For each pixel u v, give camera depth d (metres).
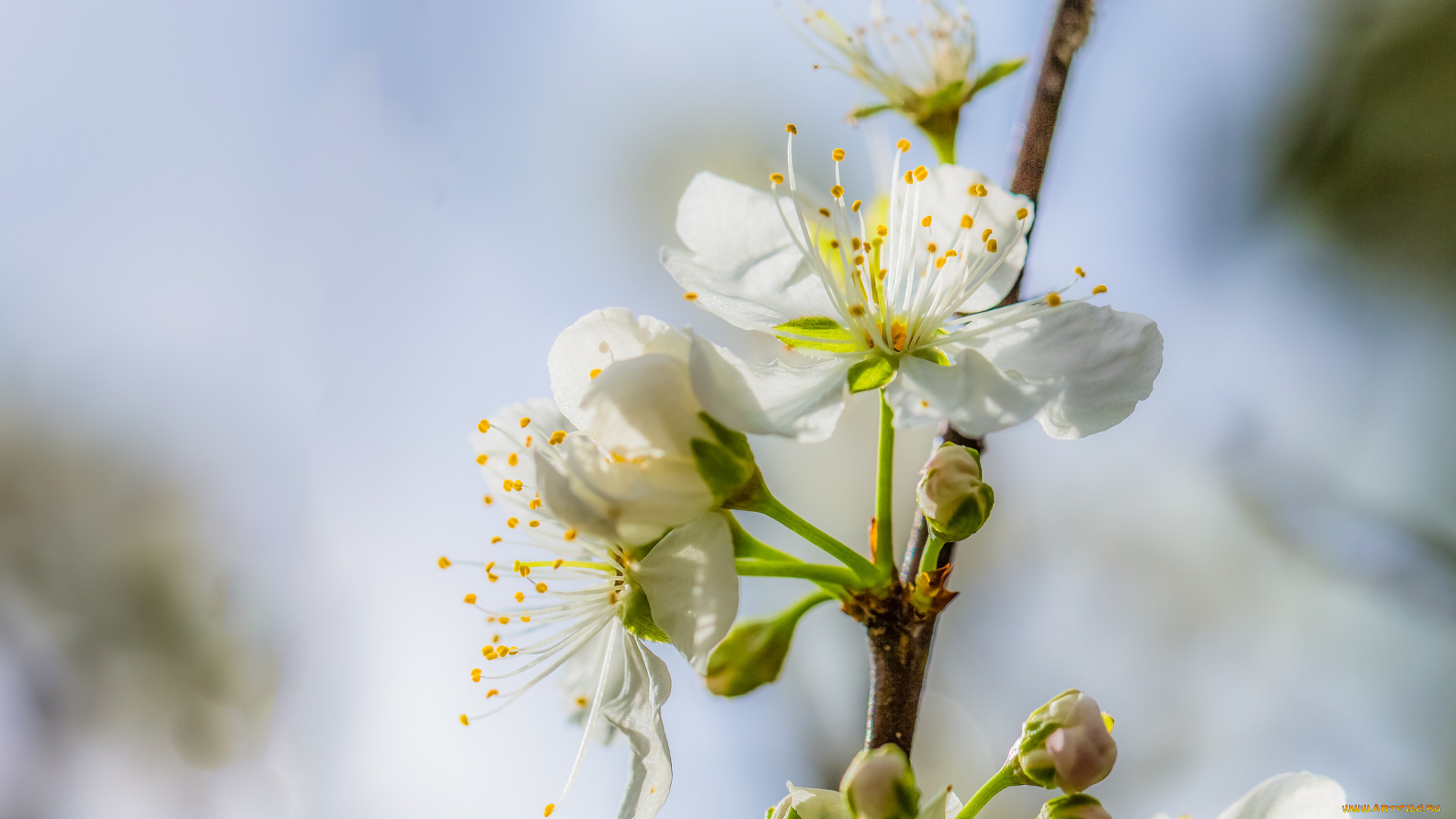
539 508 0.23
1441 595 0.29
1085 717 0.22
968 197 0.23
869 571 0.22
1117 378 0.22
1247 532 0.33
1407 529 0.29
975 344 0.22
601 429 0.22
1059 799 0.22
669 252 0.23
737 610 0.22
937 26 0.24
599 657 0.23
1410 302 0.32
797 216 0.23
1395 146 0.33
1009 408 0.22
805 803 0.22
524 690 0.23
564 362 0.22
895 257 0.23
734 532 0.22
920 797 0.21
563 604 0.23
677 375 0.22
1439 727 0.31
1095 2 0.23
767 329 0.23
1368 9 0.33
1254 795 0.22
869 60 0.25
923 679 0.22
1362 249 0.33
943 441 0.23
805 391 0.22
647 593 0.22
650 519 0.22
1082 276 0.22
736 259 0.23
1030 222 0.23
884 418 0.22
